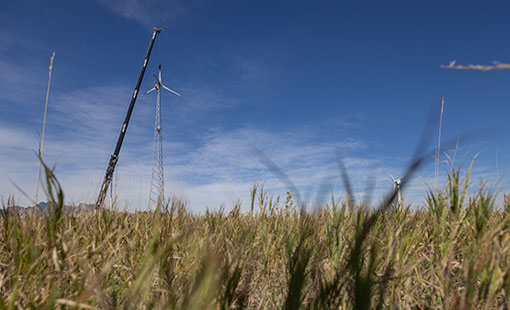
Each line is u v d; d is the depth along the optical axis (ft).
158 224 5.47
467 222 6.80
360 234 4.05
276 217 11.05
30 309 4.47
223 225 9.54
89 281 4.94
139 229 9.52
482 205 6.18
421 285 6.27
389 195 3.61
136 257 6.88
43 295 4.58
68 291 5.17
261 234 9.30
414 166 3.33
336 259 6.09
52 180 4.69
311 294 4.99
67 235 5.97
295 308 4.51
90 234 8.34
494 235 5.16
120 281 6.40
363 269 4.35
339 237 6.37
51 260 5.41
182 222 6.40
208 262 3.93
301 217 4.70
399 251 5.99
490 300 4.63
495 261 4.93
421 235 7.13
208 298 3.58
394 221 6.93
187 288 3.82
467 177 6.73
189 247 6.76
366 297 3.98
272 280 7.31
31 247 5.62
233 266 4.63
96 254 6.00
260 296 6.81
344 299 5.08
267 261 7.54
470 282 4.62
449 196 7.05
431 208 7.81
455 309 4.70
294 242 7.96
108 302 4.91
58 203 4.85
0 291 5.55
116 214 10.09
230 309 4.53
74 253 5.66
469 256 5.63
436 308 5.69
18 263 5.44
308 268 5.51
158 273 5.47
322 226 7.75
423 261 7.48
